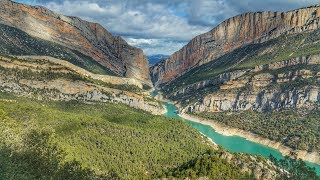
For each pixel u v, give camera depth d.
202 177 117.25
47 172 75.12
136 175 156.62
